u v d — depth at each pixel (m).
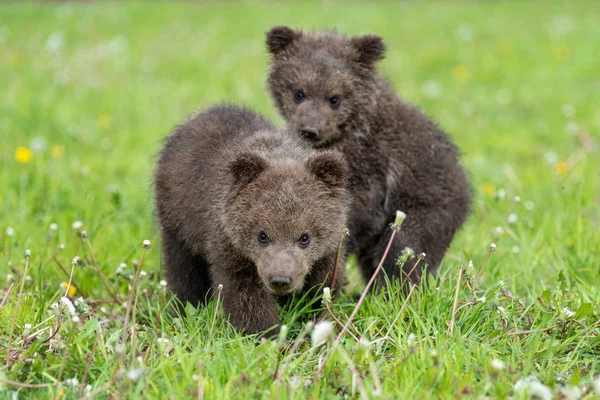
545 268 11.41
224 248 9.38
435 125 12.70
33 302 9.64
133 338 8.10
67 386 7.61
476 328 9.11
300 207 9.07
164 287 9.37
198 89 23.91
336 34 13.75
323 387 7.56
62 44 29.11
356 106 12.62
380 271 11.74
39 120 19.33
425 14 36.09
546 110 22.77
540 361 8.43
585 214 14.23
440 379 7.65
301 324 9.84
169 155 10.95
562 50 28.70
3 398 7.41
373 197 12.16
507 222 13.15
